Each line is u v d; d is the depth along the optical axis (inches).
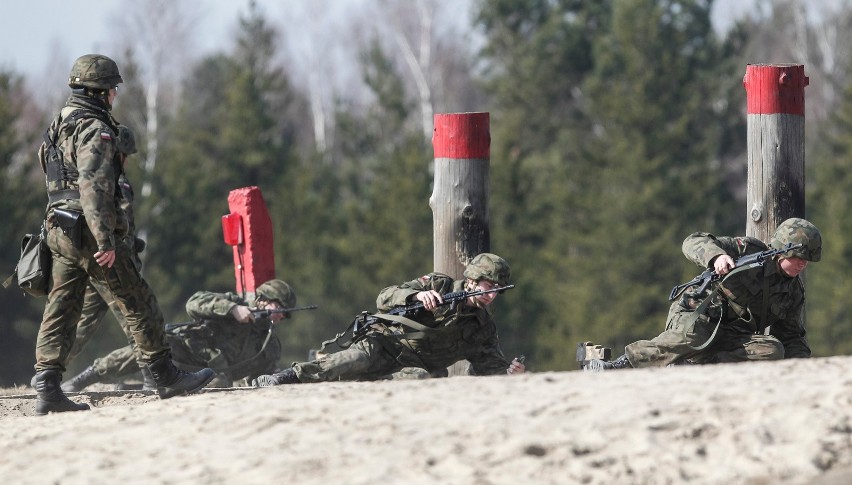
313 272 5615.2
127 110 6840.6
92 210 1076.5
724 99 6481.3
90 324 1540.4
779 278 1279.5
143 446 866.1
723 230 5949.8
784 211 1477.6
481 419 830.5
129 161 5935.0
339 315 5546.3
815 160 6545.3
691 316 1278.3
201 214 6028.5
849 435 776.9
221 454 820.0
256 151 6397.6
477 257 1338.6
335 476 754.2
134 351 1489.9
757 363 973.8
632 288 5452.8
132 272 1132.5
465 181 1594.5
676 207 5713.6
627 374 950.4
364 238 5708.7
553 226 5841.5
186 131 6653.5
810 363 950.4
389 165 6058.1
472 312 1322.6
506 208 5777.6
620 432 789.2
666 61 5954.7
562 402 857.5
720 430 789.9
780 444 770.8
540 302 5433.1
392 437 812.0
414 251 5605.3
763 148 1483.8
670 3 6594.5
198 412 944.9
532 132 6904.5
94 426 948.6
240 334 1654.8
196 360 1638.8
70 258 1118.4
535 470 746.2
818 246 1258.0
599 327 5383.9
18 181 5482.3
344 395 943.7
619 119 5925.2
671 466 746.2
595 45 6668.3
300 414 890.7
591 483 730.8
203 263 5999.0
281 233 5831.7
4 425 1018.7
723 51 6574.8
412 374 1433.3
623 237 5551.2
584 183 5959.6
